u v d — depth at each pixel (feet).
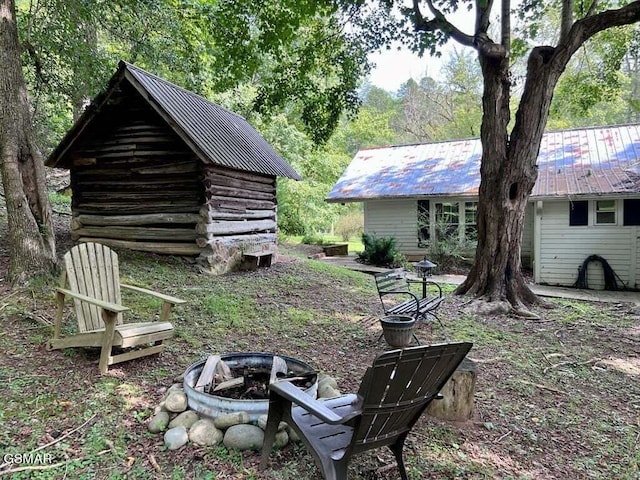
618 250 35.19
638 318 23.34
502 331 20.17
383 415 7.30
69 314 15.47
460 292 26.78
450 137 96.84
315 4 25.76
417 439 9.91
